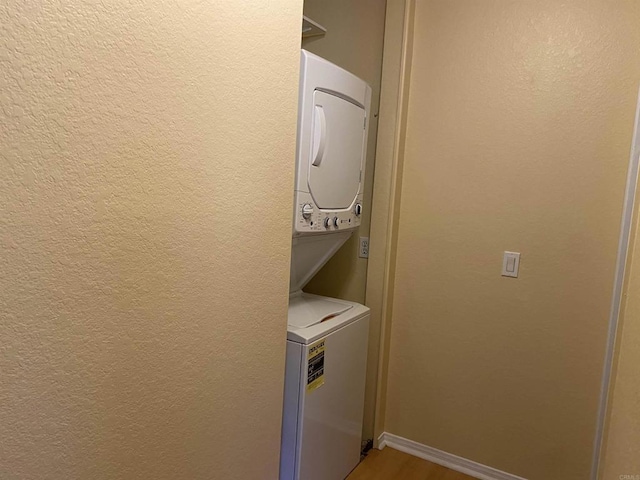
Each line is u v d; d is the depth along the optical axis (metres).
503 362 2.10
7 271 0.69
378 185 2.26
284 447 1.75
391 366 2.38
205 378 1.12
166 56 0.92
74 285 0.80
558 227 1.94
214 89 1.05
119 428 0.91
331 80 1.79
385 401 2.41
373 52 2.30
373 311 2.32
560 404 1.99
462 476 2.19
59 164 0.75
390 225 2.24
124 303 0.89
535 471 2.06
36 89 0.71
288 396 1.73
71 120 0.76
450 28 2.11
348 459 2.12
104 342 0.86
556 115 1.91
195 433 1.11
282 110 1.29
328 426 1.90
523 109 1.97
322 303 2.17
